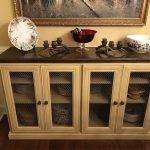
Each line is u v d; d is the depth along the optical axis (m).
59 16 1.66
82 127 1.74
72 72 1.50
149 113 1.68
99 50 1.58
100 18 1.66
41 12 1.65
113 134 1.78
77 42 1.70
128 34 1.75
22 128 1.75
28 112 1.79
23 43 1.62
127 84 1.54
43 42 1.73
